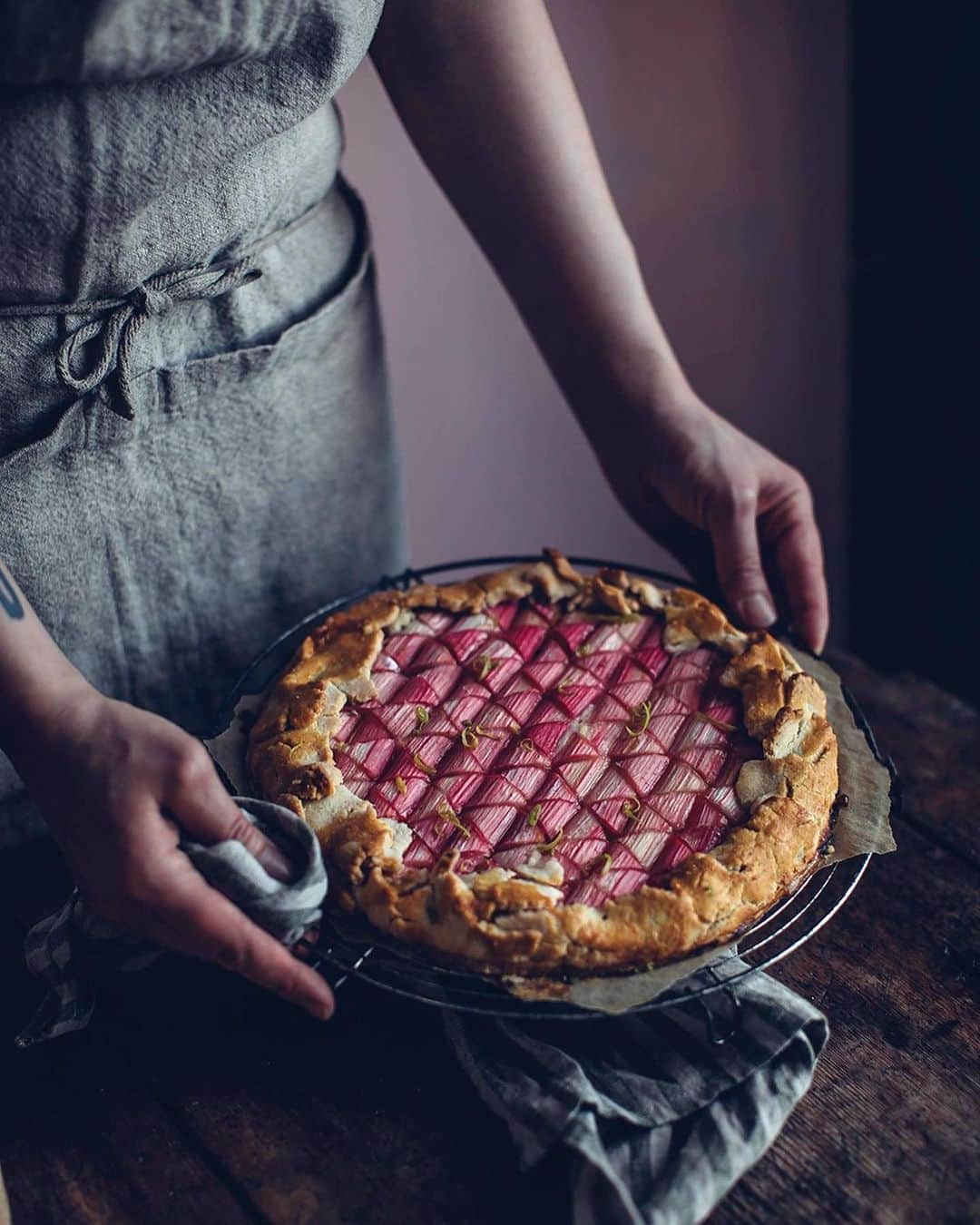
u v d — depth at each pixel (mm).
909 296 1955
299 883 854
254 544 1249
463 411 1900
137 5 822
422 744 1033
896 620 2227
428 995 958
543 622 1163
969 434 1959
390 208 1716
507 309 1855
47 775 853
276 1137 897
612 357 1244
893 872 1093
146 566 1175
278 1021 979
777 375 2051
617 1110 867
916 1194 850
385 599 1168
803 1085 896
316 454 1252
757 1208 846
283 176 1040
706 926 897
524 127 1182
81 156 894
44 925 1010
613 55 1715
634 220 1838
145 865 817
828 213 1952
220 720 1095
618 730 1050
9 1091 936
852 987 989
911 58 1790
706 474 1211
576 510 2064
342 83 987
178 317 1064
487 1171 872
